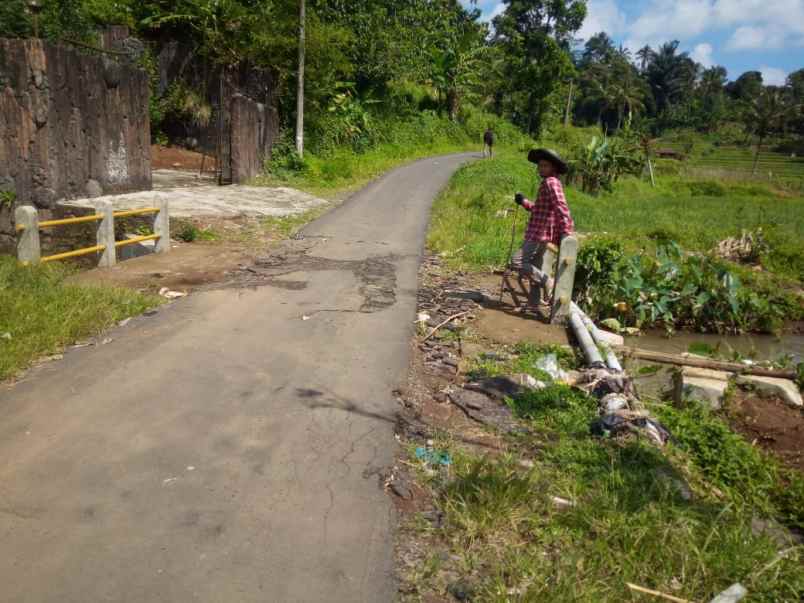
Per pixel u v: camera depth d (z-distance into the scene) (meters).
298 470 3.45
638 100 76.94
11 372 4.39
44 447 3.52
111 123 10.74
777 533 3.69
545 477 3.52
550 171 6.63
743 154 77.56
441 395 4.65
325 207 14.38
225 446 3.65
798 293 12.20
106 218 7.82
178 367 4.74
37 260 6.96
